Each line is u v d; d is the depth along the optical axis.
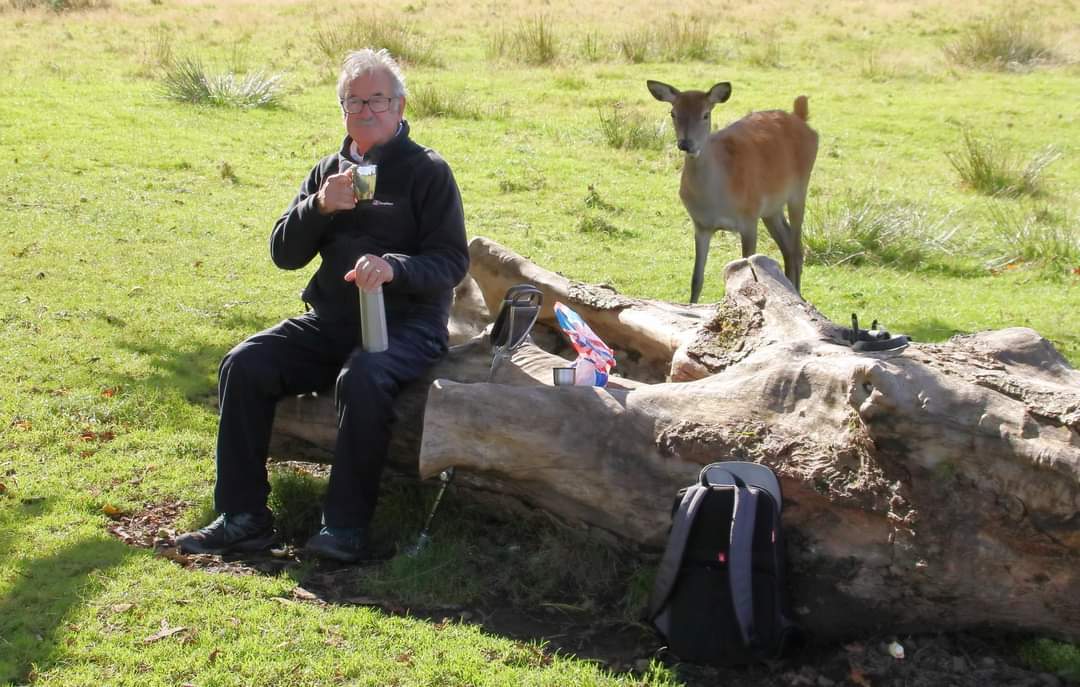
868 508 3.40
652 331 4.77
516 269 5.29
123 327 6.63
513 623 3.64
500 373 4.20
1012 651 3.47
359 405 3.96
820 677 3.38
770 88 18.06
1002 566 3.29
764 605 3.36
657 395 3.83
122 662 3.28
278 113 14.51
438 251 4.27
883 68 19.77
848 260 9.86
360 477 3.99
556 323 5.22
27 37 20.41
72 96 14.47
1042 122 16.06
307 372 4.32
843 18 26.83
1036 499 3.20
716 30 24.27
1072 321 7.79
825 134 15.05
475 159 12.58
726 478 3.48
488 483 4.14
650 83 8.48
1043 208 11.56
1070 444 3.19
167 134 12.80
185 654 3.33
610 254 9.47
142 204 9.89
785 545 3.52
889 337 3.98
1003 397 3.33
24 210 9.34
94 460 4.77
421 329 4.27
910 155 14.20
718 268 9.25
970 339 3.88
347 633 3.48
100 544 4.00
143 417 5.28
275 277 8.08
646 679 3.31
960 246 10.12
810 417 3.59
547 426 3.82
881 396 3.30
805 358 3.74
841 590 3.48
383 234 4.30
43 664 3.25
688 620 3.40
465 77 18.00
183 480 4.63
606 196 11.44
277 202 10.41
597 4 29.05
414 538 4.12
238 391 4.14
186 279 7.84
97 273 7.77
